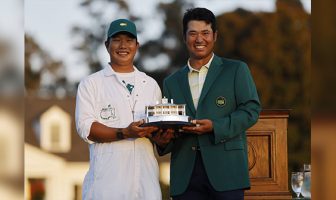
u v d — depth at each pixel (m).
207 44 14.91
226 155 14.67
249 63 65.25
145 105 14.94
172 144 15.09
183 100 15.00
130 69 15.22
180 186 14.89
